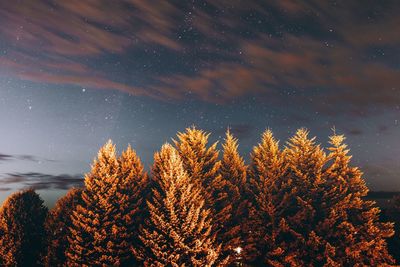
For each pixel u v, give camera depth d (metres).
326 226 27.61
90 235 22.69
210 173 29.05
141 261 21.38
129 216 23.44
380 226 29.08
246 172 33.19
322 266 27.00
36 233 29.06
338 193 29.83
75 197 29.84
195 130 30.59
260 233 28.12
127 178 25.20
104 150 24.81
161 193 25.66
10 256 27.28
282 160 31.27
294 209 29.64
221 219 26.78
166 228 19.22
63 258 25.28
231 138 33.12
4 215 28.11
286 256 26.55
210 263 19.11
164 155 27.50
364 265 27.02
